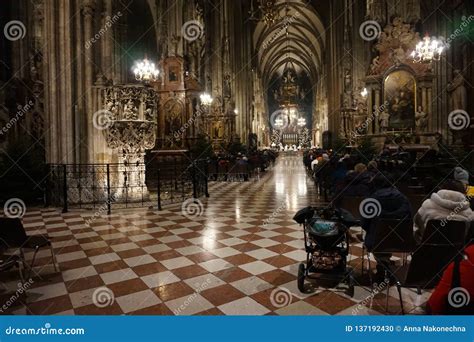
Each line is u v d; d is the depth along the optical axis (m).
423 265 3.11
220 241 6.38
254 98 48.53
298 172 22.55
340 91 29.22
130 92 10.07
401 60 18.69
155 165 17.39
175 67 20.30
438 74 17.73
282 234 6.84
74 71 10.70
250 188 14.48
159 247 6.05
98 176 10.67
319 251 4.34
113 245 6.20
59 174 10.38
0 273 4.91
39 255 5.66
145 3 22.56
